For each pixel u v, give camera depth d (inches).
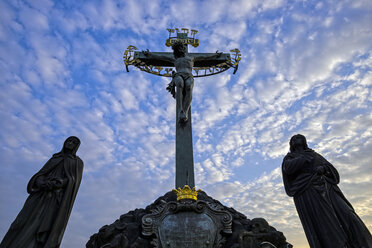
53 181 327.9
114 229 383.9
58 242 306.0
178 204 385.4
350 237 287.0
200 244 359.9
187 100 534.0
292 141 359.9
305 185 317.4
